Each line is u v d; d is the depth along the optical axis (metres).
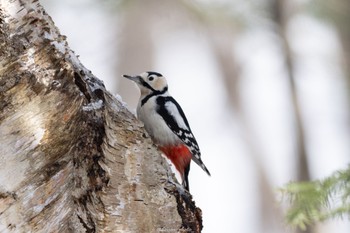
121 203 9.05
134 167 9.29
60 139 8.46
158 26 25.22
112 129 9.24
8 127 8.19
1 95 8.21
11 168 8.16
